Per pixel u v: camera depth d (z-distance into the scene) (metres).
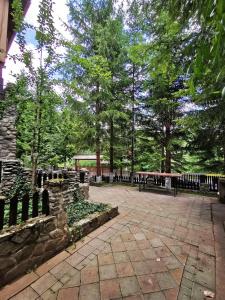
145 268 2.78
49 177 5.25
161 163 12.85
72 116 9.19
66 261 2.95
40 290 2.32
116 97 10.67
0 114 5.61
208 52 1.24
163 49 3.53
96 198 7.18
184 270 2.73
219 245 3.48
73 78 8.89
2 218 2.60
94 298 2.20
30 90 4.38
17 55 4.08
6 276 2.41
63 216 3.34
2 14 5.39
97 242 3.58
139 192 8.46
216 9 1.00
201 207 6.02
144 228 4.25
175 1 2.44
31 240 2.74
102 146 10.67
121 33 9.54
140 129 10.98
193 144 9.00
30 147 5.11
